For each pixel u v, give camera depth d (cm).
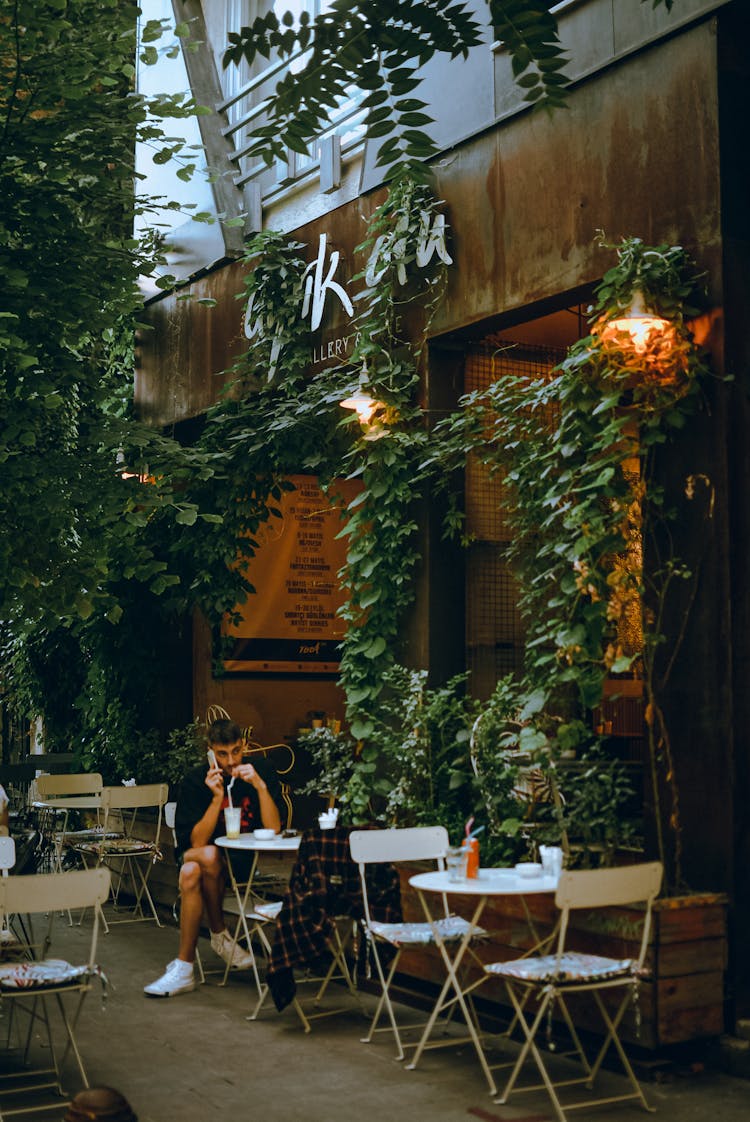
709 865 561
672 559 577
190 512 853
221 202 1019
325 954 666
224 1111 496
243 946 811
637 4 627
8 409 779
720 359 573
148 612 1134
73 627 1193
